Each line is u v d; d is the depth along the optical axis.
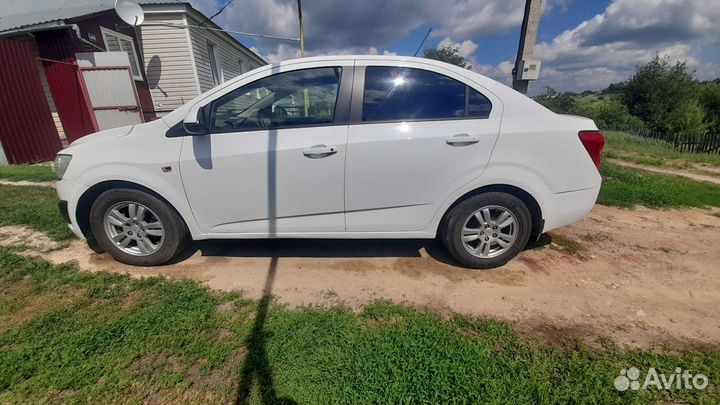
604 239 3.34
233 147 2.46
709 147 12.10
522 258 2.96
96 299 2.33
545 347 1.92
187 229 2.78
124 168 2.53
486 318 2.17
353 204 2.57
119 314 2.17
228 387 1.66
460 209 2.60
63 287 2.47
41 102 6.96
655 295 2.43
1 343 1.91
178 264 2.86
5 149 6.46
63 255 2.96
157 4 9.59
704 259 2.95
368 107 2.47
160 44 10.11
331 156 2.42
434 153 2.43
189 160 2.49
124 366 1.77
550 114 2.57
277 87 2.52
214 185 2.53
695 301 2.36
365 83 2.48
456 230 2.64
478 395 1.60
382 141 2.41
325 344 1.92
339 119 2.46
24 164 6.68
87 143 2.64
